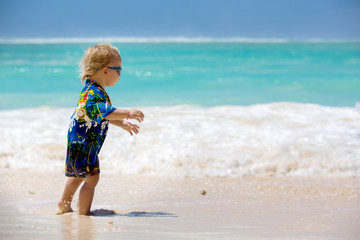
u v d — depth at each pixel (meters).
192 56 43.91
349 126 15.30
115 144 13.36
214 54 46.03
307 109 18.28
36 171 11.54
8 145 13.30
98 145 6.64
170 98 24.59
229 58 42.25
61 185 9.73
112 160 12.34
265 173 11.55
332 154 12.39
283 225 6.05
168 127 15.20
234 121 16.14
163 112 17.94
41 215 6.61
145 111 18.31
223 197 8.73
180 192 9.21
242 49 54.34
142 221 6.21
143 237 5.08
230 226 5.94
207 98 24.55
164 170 11.57
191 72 33.31
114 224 5.89
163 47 60.00
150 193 9.08
